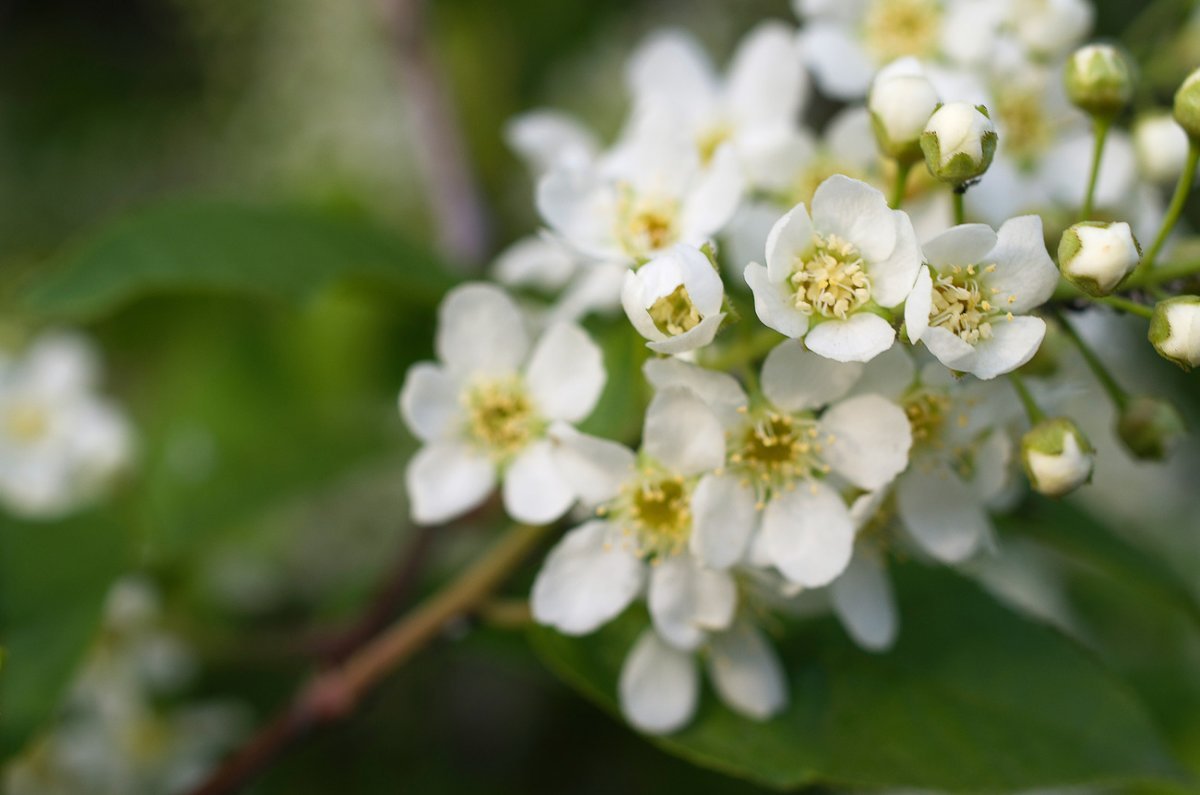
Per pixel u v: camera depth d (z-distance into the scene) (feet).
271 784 0.99
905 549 0.76
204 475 0.97
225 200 0.84
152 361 1.10
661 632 0.74
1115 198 0.81
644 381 0.74
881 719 0.77
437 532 0.85
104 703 0.92
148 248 0.82
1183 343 0.69
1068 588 1.05
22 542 0.84
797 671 0.78
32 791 0.91
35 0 1.61
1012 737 0.77
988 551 0.78
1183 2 0.86
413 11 1.02
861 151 0.79
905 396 0.73
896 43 0.82
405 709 1.05
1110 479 1.17
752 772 0.76
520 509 0.74
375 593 0.90
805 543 0.72
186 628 0.90
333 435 0.99
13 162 1.50
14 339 1.10
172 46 1.56
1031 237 0.69
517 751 1.10
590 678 0.77
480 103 1.28
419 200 1.27
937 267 0.70
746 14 1.35
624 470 0.72
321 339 0.98
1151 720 0.77
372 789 1.00
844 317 0.69
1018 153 0.81
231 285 0.82
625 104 1.29
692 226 0.75
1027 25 0.80
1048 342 0.76
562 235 0.75
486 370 0.76
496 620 0.78
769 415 0.72
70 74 1.57
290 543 1.09
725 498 0.72
